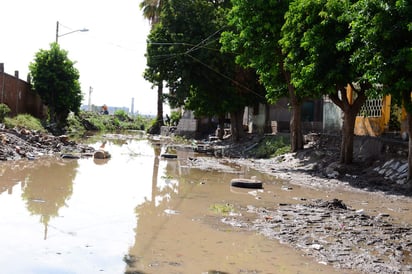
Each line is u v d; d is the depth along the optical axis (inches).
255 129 1492.4
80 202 357.7
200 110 1275.8
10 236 246.1
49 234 255.3
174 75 1161.4
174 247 244.4
